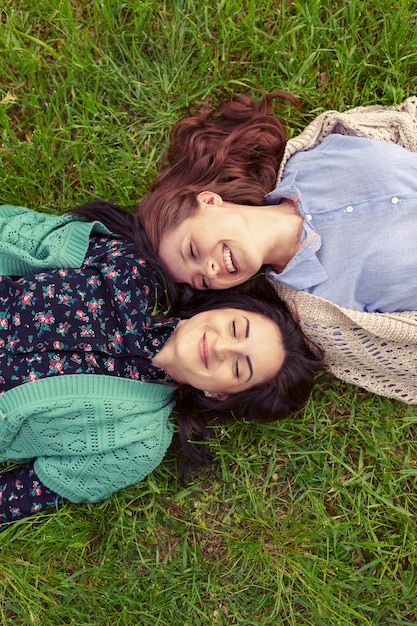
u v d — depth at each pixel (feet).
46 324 5.31
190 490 6.16
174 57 6.35
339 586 6.03
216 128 6.22
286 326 5.63
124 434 5.49
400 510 6.04
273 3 6.43
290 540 6.04
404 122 5.98
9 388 5.22
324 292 5.63
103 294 5.56
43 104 6.40
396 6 6.30
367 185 5.55
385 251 5.43
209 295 5.83
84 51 6.22
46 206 6.35
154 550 6.18
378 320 5.52
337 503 6.23
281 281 5.68
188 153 6.11
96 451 5.47
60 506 5.99
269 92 6.42
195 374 5.26
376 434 6.24
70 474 5.57
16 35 6.22
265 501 6.17
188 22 6.31
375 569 6.11
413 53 6.34
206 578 6.07
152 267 5.72
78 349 5.34
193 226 5.35
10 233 5.69
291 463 6.26
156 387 5.64
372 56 6.43
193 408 6.03
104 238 6.00
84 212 6.03
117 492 6.07
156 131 6.41
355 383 6.03
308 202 5.71
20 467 5.98
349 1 6.36
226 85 6.38
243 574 6.08
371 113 6.17
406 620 6.01
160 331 5.69
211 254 5.26
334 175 5.69
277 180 6.04
